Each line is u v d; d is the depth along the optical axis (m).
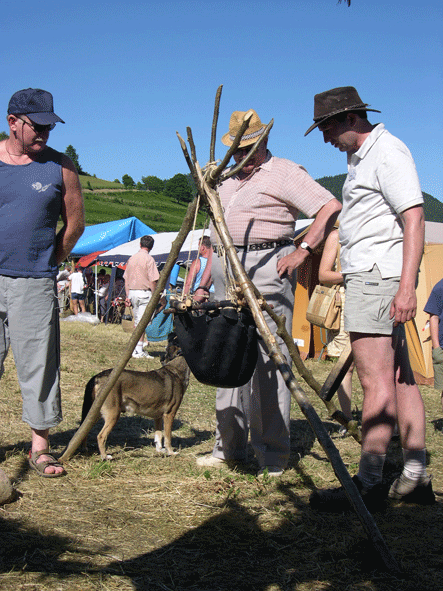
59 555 2.51
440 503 3.39
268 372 3.91
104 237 22.80
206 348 3.16
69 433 4.74
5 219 3.55
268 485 3.64
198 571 2.43
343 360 3.23
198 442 4.77
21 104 3.42
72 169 3.72
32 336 3.59
